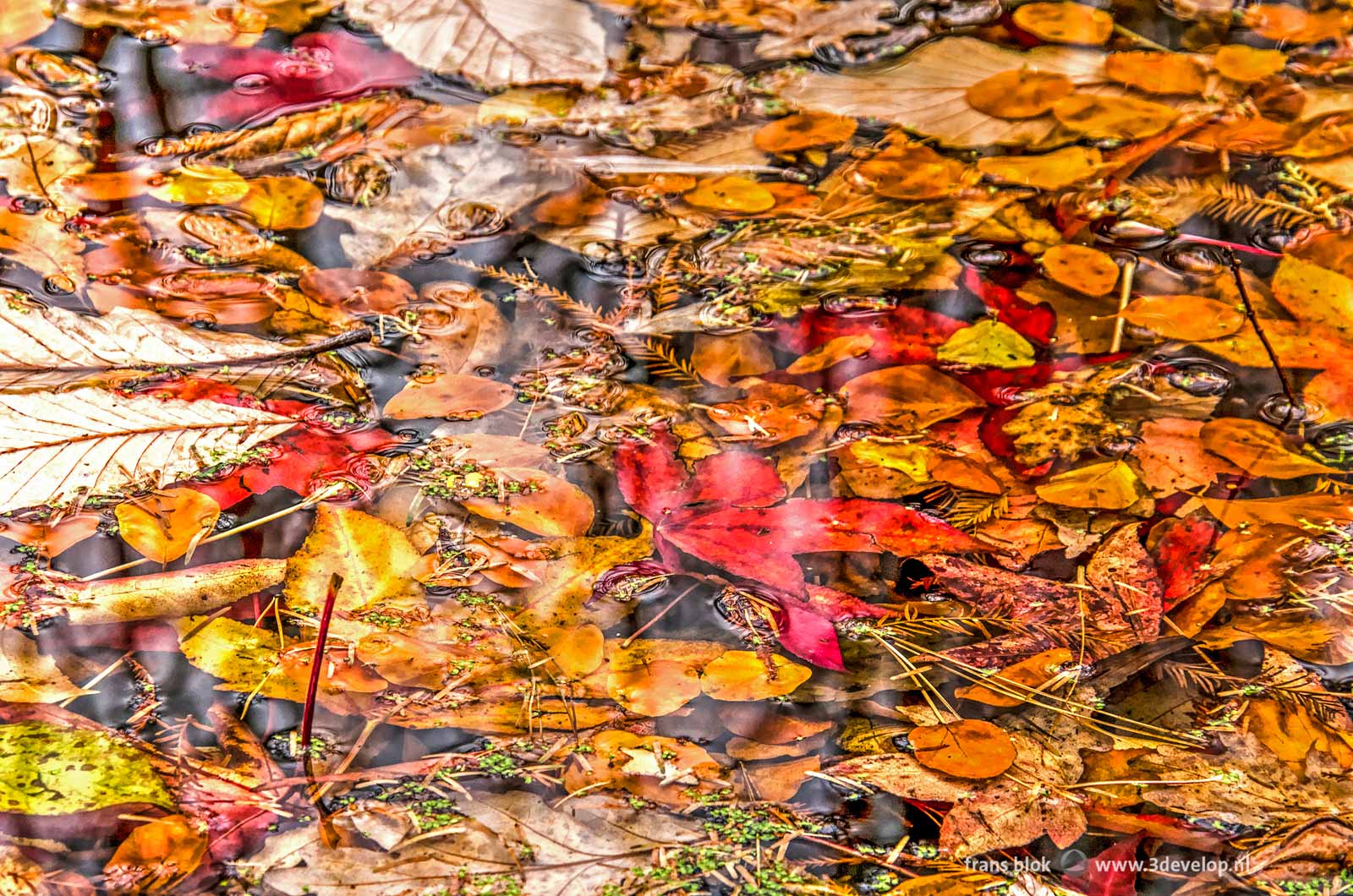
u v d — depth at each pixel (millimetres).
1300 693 1272
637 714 1266
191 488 1317
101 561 1295
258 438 1334
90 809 1238
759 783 1252
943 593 1297
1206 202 1425
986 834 1243
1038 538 1311
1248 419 1344
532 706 1267
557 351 1370
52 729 1253
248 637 1278
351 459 1328
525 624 1285
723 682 1273
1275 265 1396
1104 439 1339
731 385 1359
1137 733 1264
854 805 1248
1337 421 1343
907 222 1421
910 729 1265
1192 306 1382
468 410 1348
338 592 1291
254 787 1245
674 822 1243
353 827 1237
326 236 1410
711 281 1398
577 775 1251
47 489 1312
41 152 1433
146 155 1436
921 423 1346
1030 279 1396
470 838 1236
